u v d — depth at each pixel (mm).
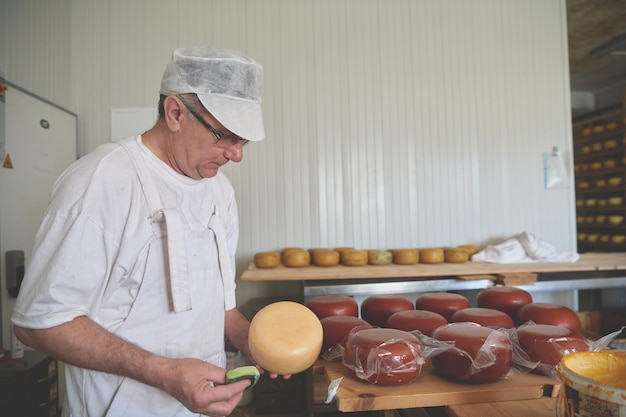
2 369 1903
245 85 849
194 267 961
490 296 1339
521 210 3406
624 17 3934
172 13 3154
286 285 3182
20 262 2213
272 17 3213
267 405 2676
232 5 3191
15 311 769
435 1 3346
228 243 1178
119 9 3127
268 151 3197
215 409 727
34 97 2451
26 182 2369
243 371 752
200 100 819
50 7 3016
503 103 3400
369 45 3285
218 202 1112
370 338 872
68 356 758
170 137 902
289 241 3197
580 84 5797
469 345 833
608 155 4969
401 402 795
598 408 528
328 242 3223
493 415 763
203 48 858
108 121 3107
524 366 911
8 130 2207
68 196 797
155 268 890
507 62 3408
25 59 2947
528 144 3420
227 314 1124
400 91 3305
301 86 3227
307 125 3225
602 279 2498
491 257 2922
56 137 2705
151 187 889
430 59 3338
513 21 3412
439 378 889
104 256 819
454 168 3348
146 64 3131
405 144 3303
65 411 924
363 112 3270
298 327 847
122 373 762
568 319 1087
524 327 964
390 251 3090
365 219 3258
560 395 634
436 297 1332
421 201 3312
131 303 880
